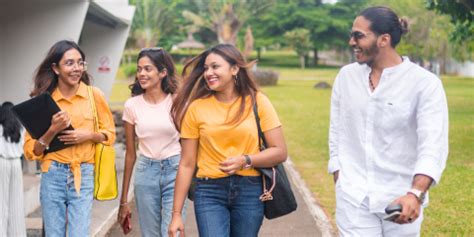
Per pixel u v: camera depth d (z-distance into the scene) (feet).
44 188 16.63
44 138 16.17
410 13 171.01
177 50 256.52
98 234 24.09
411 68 12.85
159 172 17.79
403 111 12.85
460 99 94.84
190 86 14.19
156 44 209.36
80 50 16.90
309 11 259.60
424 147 12.35
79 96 17.02
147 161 17.87
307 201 31.32
